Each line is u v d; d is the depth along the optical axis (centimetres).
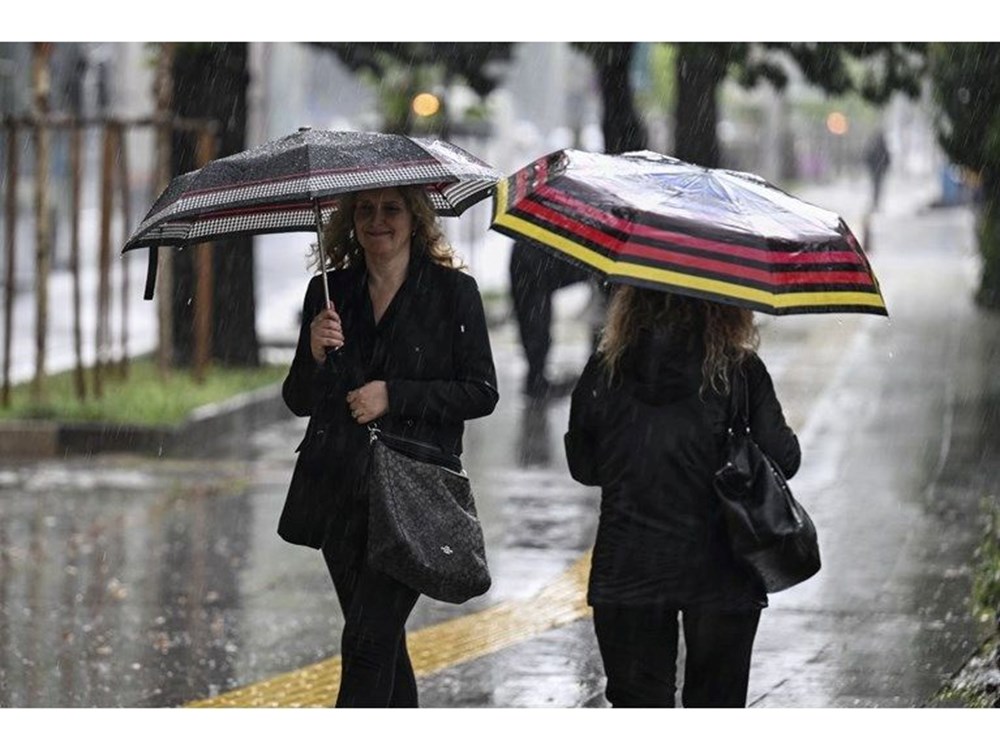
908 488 3209
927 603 2356
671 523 1395
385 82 6347
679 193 1370
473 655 2144
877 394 4438
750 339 1416
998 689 1917
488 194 1623
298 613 2392
